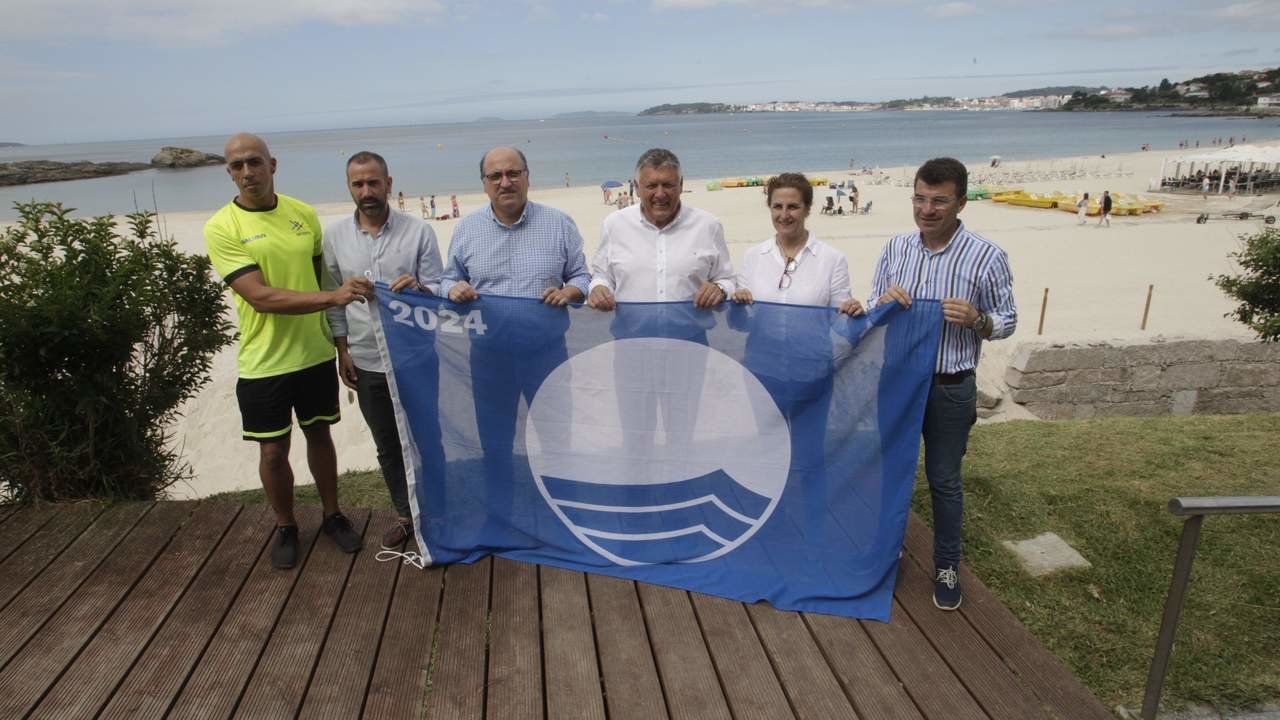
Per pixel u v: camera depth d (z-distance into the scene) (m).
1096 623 3.55
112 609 3.43
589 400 3.81
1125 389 8.25
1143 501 4.63
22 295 4.25
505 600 3.54
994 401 8.18
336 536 3.99
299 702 2.88
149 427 4.91
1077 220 28.03
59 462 4.43
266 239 3.55
